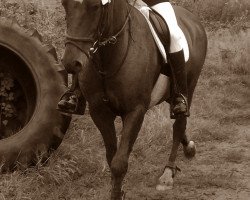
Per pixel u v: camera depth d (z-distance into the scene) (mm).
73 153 9609
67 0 6426
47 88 9430
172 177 9008
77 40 6344
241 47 18953
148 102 7570
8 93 10258
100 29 6660
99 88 7258
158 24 8008
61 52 13695
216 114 12938
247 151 10914
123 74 7172
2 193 8086
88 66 7148
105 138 7672
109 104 7375
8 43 9570
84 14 6355
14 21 9695
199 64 9695
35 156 9148
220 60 17656
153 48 7699
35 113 9320
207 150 10984
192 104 13430
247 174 9648
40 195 8297
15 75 9945
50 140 9242
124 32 7156
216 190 8914
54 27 15367
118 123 11859
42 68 9516
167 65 8227
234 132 12016
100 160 9602
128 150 7277
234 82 15773
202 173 9695
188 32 9430
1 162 9008
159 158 10352
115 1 7016
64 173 8852
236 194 8766
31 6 16000
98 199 8305
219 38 20156
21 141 9125
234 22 22562
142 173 9539
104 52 7035
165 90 8430
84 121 11508
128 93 7234
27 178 8641
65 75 9602
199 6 23672
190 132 11555
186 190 8891
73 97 7723
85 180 8969
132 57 7234
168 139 11078
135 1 7633
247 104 14062
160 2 8281
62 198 8406
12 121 10328
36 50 9570
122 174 7195
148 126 11297
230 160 10375
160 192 8766
